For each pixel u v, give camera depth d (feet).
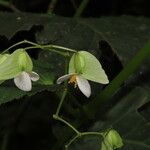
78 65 1.03
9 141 1.65
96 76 1.04
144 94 1.33
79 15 1.45
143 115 1.36
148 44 1.15
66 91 1.08
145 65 1.28
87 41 1.27
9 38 1.22
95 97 1.20
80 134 1.07
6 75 1.03
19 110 1.58
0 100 1.04
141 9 1.68
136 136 1.31
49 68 1.16
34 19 1.28
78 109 1.22
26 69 1.03
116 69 1.31
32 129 1.76
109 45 1.27
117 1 1.65
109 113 1.34
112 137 1.07
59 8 1.61
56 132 1.29
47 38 1.25
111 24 1.33
